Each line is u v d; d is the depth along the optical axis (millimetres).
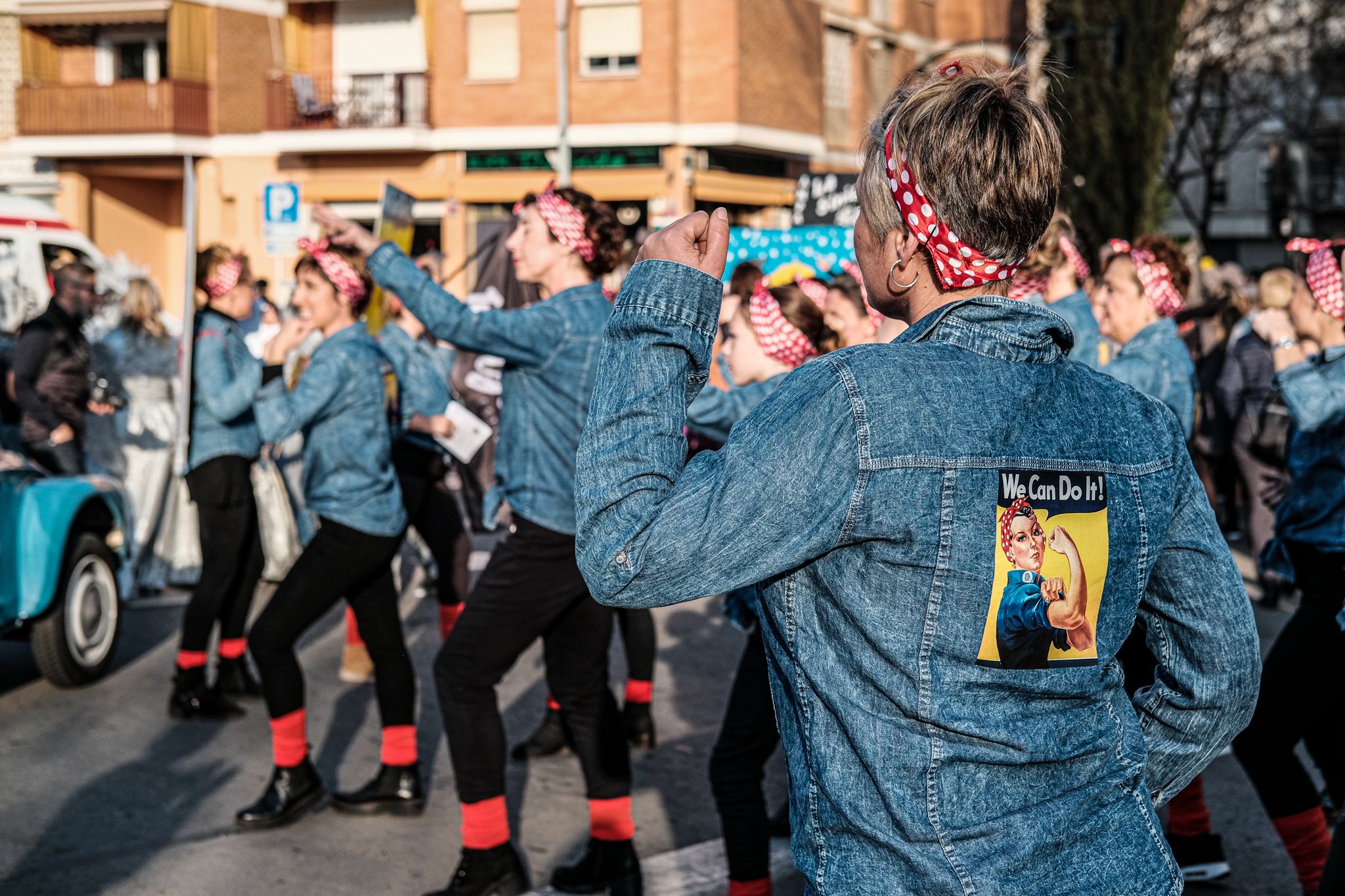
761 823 3678
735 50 26000
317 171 29156
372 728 5863
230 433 5957
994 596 1552
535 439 3844
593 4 26484
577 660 3955
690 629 7898
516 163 27578
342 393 4488
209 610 5965
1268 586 8492
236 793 5031
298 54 29172
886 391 1563
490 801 3904
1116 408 1689
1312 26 34562
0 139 30516
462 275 27578
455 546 6445
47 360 8055
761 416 1600
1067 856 1552
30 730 5828
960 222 1613
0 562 6059
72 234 13164
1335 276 3934
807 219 13117
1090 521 1611
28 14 29406
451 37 27578
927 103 1644
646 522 1569
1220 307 10914
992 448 1573
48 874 4219
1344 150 45906
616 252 4051
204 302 6156
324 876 4234
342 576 4582
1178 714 1752
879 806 1562
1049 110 1799
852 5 30516
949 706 1538
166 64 30266
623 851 3988
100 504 6754
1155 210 28828
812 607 1618
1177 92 36562
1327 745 3994
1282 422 5922
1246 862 4406
